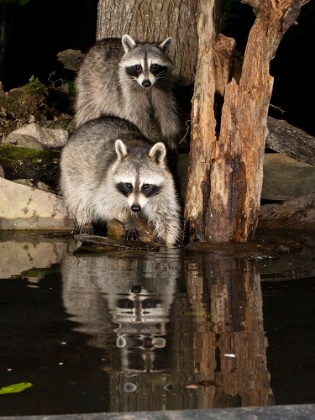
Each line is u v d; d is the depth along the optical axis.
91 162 12.55
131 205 11.60
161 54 14.64
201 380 6.04
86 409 5.57
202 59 11.45
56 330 7.25
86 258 10.65
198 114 11.52
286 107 19.78
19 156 14.29
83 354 6.62
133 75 14.59
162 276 9.49
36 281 9.19
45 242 11.77
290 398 5.72
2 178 12.79
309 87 20.48
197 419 5.26
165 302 8.22
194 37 15.98
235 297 8.40
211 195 11.53
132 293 8.60
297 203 13.01
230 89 11.23
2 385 5.98
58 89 17.34
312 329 7.22
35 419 5.22
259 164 11.46
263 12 11.23
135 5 15.88
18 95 16.42
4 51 20.61
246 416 5.30
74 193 12.70
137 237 12.27
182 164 13.71
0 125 15.76
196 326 7.36
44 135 15.02
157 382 6.00
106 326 7.37
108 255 10.87
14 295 8.51
